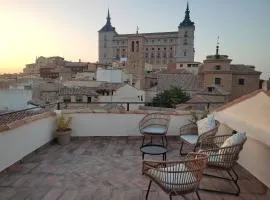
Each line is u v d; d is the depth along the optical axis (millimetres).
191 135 4402
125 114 5523
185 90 29125
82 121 5488
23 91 14438
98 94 21516
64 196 2848
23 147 4082
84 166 3832
